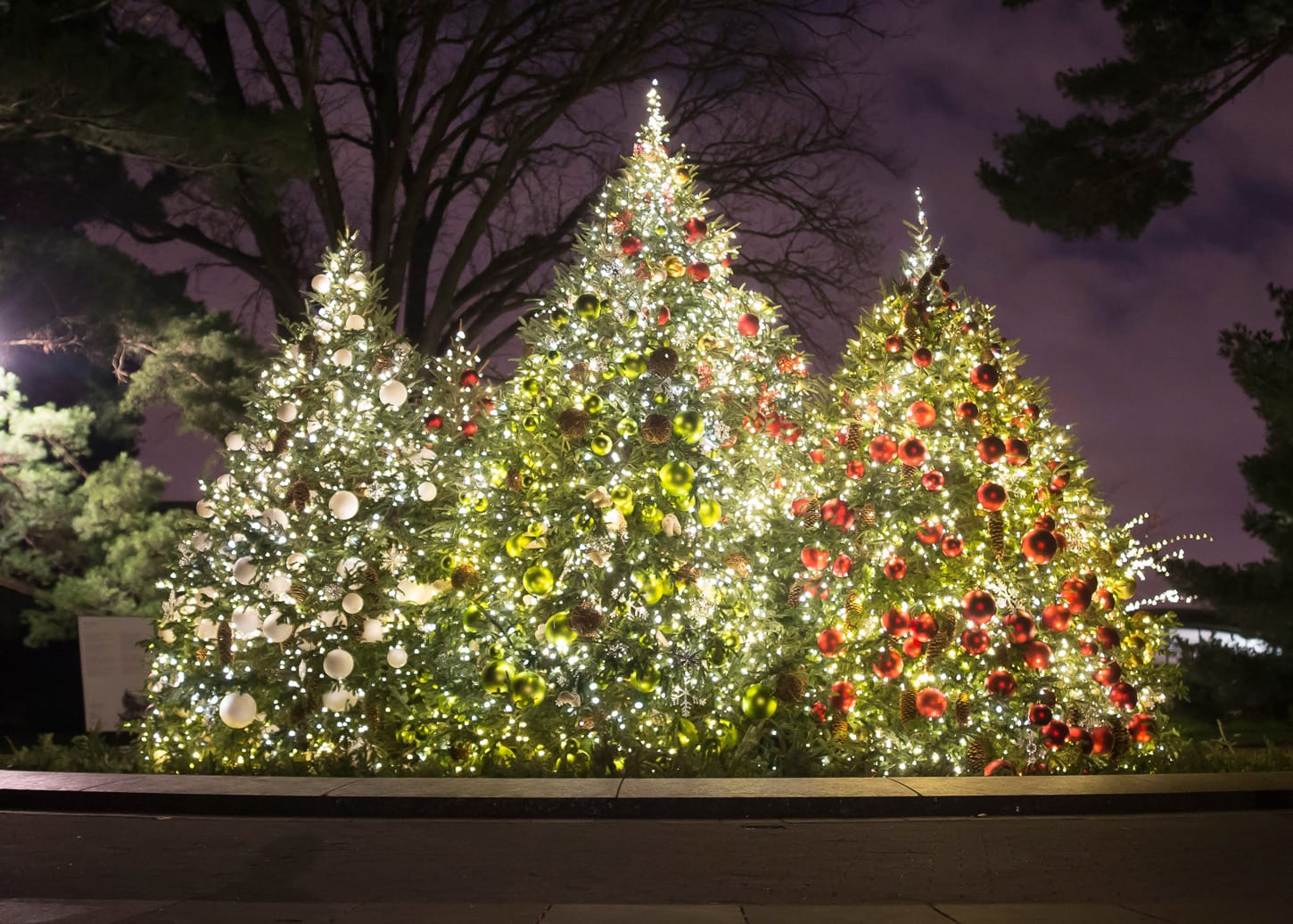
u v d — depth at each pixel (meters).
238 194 24.84
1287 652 17.77
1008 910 6.64
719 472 12.80
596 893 7.28
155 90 18.33
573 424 12.35
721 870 7.90
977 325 13.55
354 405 13.41
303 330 14.03
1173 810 10.13
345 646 12.75
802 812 9.95
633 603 12.29
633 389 12.59
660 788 10.32
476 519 12.85
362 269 14.14
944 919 6.45
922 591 12.61
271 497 13.18
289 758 12.73
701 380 12.86
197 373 21.36
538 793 10.19
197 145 19.06
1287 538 17.42
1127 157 21.06
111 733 18.44
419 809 10.10
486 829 9.45
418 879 7.66
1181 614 21.61
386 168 33.72
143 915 6.67
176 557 15.96
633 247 13.05
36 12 17.38
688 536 12.42
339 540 13.06
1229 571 17.77
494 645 12.55
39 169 22.95
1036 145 21.22
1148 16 20.47
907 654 12.13
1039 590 12.70
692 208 13.52
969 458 12.78
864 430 12.91
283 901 7.08
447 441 14.10
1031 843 8.73
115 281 20.89
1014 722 12.38
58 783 10.87
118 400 22.48
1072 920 6.38
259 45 32.34
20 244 20.56
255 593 12.86
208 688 12.91
